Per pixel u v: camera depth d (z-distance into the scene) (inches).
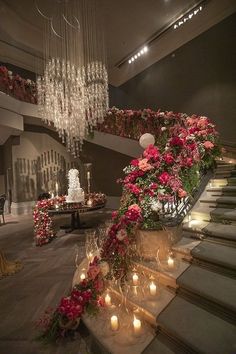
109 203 389.7
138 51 362.3
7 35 319.6
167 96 346.3
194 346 67.7
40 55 366.0
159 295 91.7
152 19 299.9
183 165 116.0
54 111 250.4
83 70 253.4
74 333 96.0
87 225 280.5
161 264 101.4
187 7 273.7
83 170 418.3
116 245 102.3
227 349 65.2
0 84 293.3
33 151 410.9
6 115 305.1
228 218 114.3
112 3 270.1
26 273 158.1
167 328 76.0
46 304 119.4
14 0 270.5
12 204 397.7
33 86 335.6
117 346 78.4
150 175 110.7
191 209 131.5
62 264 171.5
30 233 264.5
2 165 451.2
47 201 239.1
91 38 304.7
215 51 281.0
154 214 107.3
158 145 163.0
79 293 100.4
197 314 78.5
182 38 313.4
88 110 262.7
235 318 73.3
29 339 94.7
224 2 260.4
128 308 93.5
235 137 264.2
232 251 95.6
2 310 115.6
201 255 94.9
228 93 269.7
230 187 137.8
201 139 157.6
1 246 219.9
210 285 83.5
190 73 312.0
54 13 277.9
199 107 303.0
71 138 257.3
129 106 414.0
